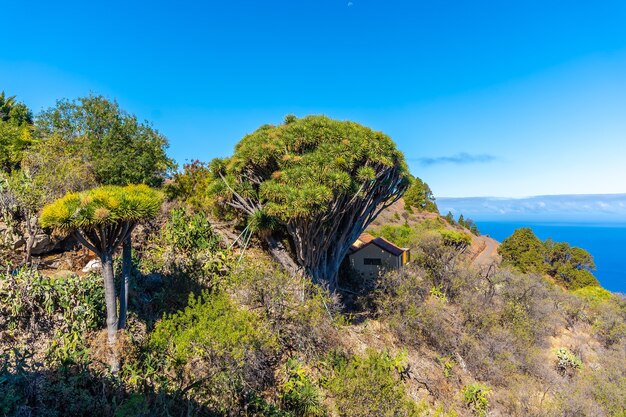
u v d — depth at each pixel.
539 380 16.20
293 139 14.05
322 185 12.42
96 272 9.98
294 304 10.49
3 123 15.62
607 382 16.50
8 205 9.89
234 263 13.39
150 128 15.66
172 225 13.72
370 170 13.52
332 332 11.19
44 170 11.45
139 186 8.23
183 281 11.41
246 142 15.12
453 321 17.98
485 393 13.26
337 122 14.59
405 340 14.57
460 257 30.06
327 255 16.09
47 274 9.72
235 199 16.08
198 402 7.38
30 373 6.32
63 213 6.64
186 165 18.45
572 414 13.39
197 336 7.04
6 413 5.48
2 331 7.12
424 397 12.03
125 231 7.53
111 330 7.67
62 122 14.45
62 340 7.48
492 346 16.73
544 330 21.92
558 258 46.28
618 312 27.34
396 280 17.16
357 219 15.98
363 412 7.86
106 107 14.93
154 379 7.55
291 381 9.21
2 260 9.30
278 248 15.42
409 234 35.62
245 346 7.49
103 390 6.75
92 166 13.12
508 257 47.53
